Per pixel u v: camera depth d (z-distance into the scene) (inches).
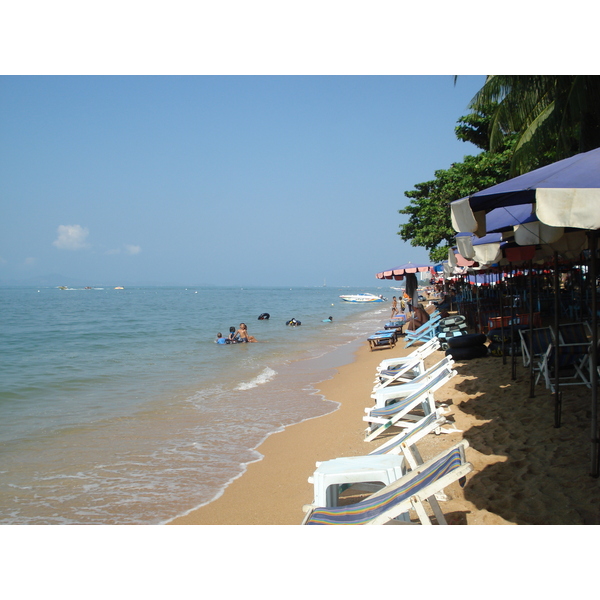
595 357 173.8
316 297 4515.3
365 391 428.8
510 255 292.0
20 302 3134.8
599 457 179.3
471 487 181.6
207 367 606.2
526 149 537.6
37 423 343.3
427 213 1140.5
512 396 298.2
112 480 236.4
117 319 1573.6
